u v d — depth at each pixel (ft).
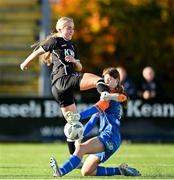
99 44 283.18
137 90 205.57
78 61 112.57
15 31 274.16
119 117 103.19
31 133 202.69
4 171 115.85
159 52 285.23
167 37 285.64
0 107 202.39
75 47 114.42
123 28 283.18
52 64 114.73
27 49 270.87
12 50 271.69
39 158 148.66
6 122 202.69
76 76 109.81
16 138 202.90
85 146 99.50
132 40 283.59
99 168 104.22
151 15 285.23
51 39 111.75
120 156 153.69
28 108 202.39
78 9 285.84
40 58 115.34
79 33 283.59
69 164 98.73
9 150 174.91
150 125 203.00
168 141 203.41
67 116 96.53
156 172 112.78
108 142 100.27
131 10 284.20
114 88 102.89
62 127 202.39
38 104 202.18
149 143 202.90
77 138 96.07
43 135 202.49
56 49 111.65
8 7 277.64
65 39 112.57
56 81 111.65
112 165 130.11
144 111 203.21
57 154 161.48
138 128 203.00
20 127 202.69
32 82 267.18
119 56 284.82
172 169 119.24
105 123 101.86
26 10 276.00
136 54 284.20
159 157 150.92
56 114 202.39
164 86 287.07
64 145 194.59
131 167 115.85
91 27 282.56
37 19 274.98
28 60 112.47
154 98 202.90
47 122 202.39
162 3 286.87
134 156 153.79
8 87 267.39
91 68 283.79
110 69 102.78
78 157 98.99
